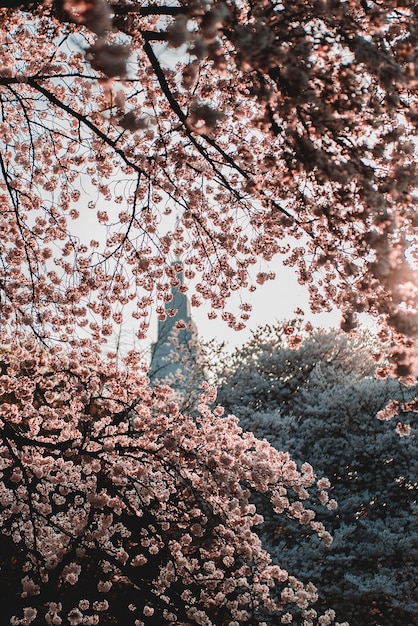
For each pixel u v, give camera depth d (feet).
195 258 24.35
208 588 26.91
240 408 67.82
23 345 23.98
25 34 22.86
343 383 71.46
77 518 25.55
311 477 25.66
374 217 12.01
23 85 23.65
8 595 29.99
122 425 26.81
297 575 51.65
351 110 12.22
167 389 25.64
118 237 23.91
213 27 9.66
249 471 24.48
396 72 10.88
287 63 10.68
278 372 76.07
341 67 12.12
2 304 23.68
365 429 61.41
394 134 12.74
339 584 52.85
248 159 16.71
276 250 22.68
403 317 12.55
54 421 25.36
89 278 23.95
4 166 22.33
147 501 26.30
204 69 19.39
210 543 36.06
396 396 62.18
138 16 15.38
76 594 33.22
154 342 59.31
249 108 20.16
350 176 12.05
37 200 25.08
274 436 62.75
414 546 53.11
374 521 57.47
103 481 27.96
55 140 25.11
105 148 23.54
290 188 14.94
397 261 11.94
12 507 24.79
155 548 27.17
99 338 24.73
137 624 28.35
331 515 56.29
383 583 50.31
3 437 23.59
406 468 57.77
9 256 24.11
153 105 20.56
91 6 8.35
